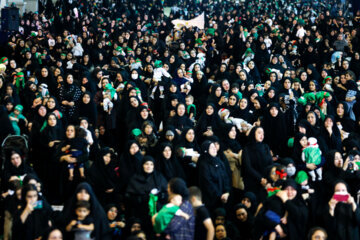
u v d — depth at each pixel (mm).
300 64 18891
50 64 17016
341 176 8023
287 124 10586
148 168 7473
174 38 22375
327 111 11680
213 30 21422
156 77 13867
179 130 9953
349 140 9562
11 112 10375
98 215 6586
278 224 6570
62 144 8680
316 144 8797
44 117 10000
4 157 8062
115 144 11398
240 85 13703
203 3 35594
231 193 8234
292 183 6695
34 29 22109
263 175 8102
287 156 10516
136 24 25469
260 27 23406
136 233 6766
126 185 8055
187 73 14148
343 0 32125
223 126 9320
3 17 17641
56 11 26297
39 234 6648
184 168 8414
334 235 6613
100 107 11500
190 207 6258
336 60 17531
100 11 29828
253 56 18016
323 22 23344
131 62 16281
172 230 6102
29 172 8250
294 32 22203
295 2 32875
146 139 9219
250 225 7402
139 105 10719
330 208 6699
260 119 10781
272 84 13734
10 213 6824
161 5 32344
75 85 11922
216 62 19047
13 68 14305
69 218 6559
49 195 8891
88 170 8391
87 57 16891
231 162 8570
